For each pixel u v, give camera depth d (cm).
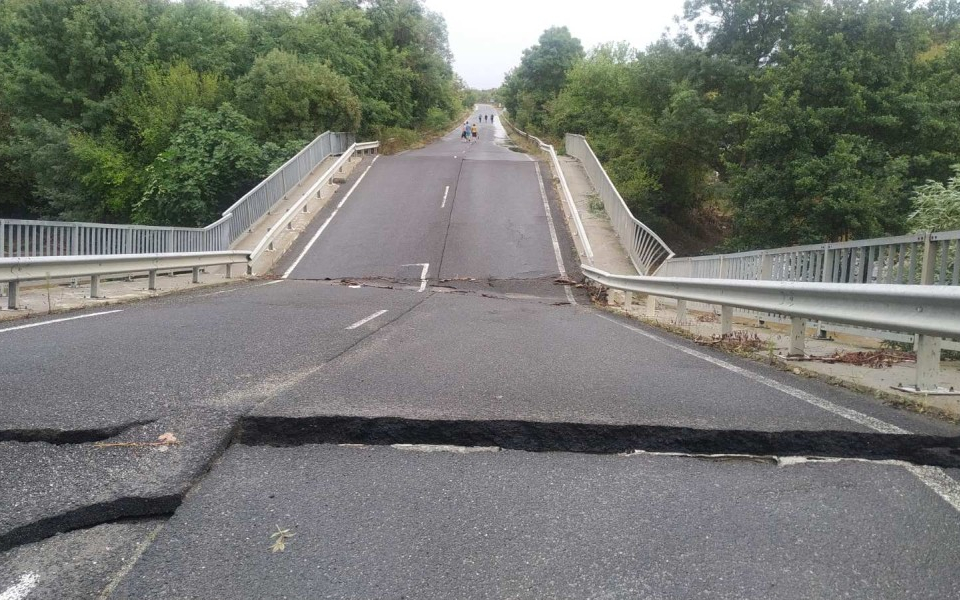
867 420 450
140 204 2791
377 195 2759
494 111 13150
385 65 4697
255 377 559
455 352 723
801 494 353
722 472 385
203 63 3562
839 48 2225
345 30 4291
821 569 280
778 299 705
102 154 3088
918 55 2484
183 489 342
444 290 1639
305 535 306
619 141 3538
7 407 453
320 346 731
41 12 3262
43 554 293
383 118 4306
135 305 1091
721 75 3023
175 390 505
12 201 3872
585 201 2722
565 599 260
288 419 432
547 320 1094
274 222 2261
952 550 295
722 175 3400
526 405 480
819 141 2172
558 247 2145
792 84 2228
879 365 650
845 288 580
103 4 3322
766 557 290
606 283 1559
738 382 582
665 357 721
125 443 395
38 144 3281
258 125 3145
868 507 337
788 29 2905
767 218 2173
